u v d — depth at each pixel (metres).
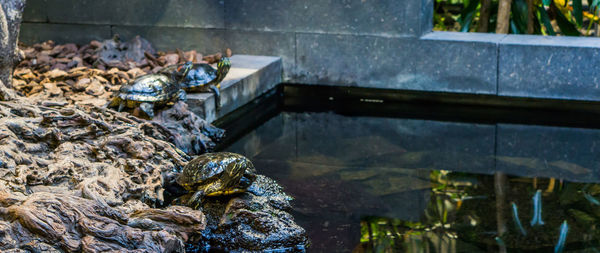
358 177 3.73
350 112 5.23
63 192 2.91
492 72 5.21
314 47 5.68
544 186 3.55
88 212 2.66
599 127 4.65
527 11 5.85
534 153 4.11
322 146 4.32
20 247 2.43
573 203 3.31
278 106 5.46
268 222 2.97
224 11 5.83
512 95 5.21
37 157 3.18
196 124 4.39
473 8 6.05
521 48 5.06
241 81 5.09
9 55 4.22
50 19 6.23
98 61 5.51
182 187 3.51
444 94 5.44
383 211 3.25
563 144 4.28
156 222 2.82
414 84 5.49
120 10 6.07
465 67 5.28
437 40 5.28
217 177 3.11
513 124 4.79
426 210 3.26
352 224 3.10
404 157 4.09
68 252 2.49
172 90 4.42
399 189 3.54
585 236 2.93
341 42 5.58
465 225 3.08
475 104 5.38
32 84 4.81
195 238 2.89
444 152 4.17
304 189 3.54
